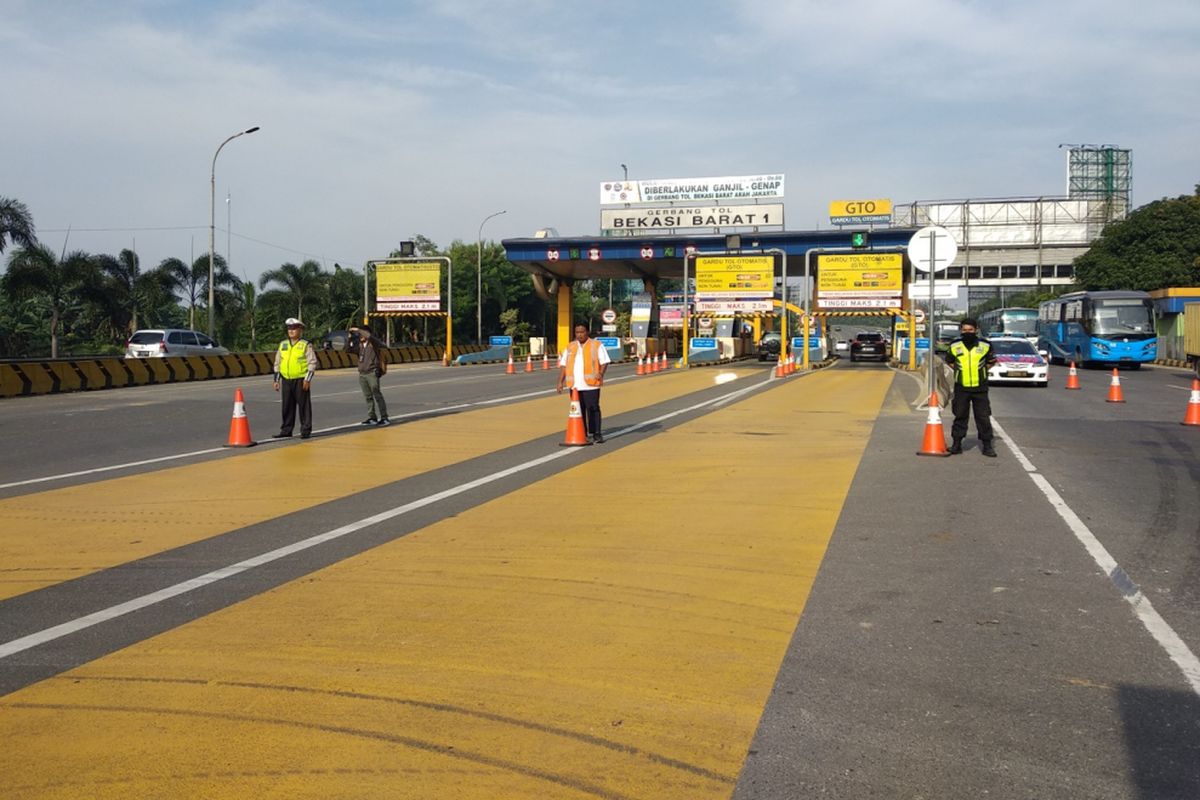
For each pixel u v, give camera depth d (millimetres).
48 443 15273
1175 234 67688
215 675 4961
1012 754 4102
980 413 13578
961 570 7207
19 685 4828
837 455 13672
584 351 14883
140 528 8695
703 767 3953
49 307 61469
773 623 5891
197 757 4020
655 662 5180
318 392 26734
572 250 55062
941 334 57594
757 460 13203
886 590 6660
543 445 14922
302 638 5559
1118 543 8141
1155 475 11930
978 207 87312
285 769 3912
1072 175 121062
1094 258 71500
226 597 6422
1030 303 102125
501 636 5609
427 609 6152
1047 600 6418
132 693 4719
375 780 3820
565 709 4531
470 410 21047
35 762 3980
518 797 3693
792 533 8508
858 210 55812
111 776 3855
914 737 4262
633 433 16625
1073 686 4875
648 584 6789
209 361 35000
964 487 10961
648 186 55875
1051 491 10695
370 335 17828
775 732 4297
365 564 7344
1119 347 45531
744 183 54750
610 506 9805
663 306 70188
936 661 5227
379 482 11328
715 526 8805
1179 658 5297
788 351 53438
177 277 56000
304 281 63312
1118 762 4031
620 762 3994
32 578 6930
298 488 10898
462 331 85500
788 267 60531
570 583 6805
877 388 29469
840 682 4906
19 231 44719
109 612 6074
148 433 16688
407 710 4508
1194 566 7363
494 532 8531
